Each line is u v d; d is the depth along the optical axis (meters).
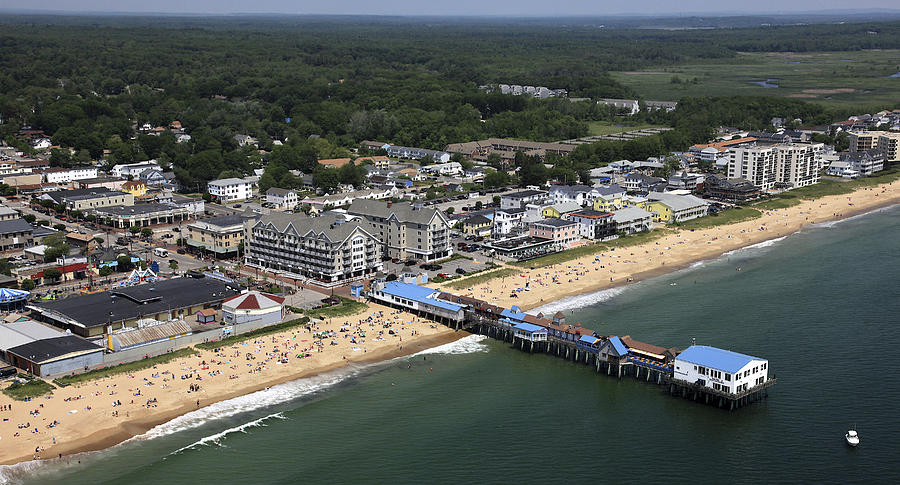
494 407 190.62
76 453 166.62
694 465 165.38
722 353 196.88
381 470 163.38
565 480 160.38
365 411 188.12
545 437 176.88
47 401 186.00
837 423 181.12
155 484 157.12
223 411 186.38
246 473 161.62
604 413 187.88
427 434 177.75
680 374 195.62
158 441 172.75
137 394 191.25
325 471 162.88
